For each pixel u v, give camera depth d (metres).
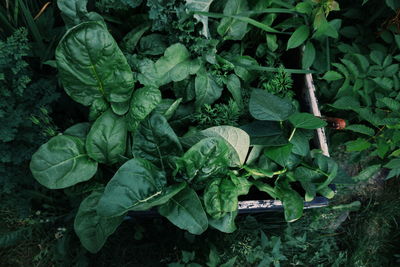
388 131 2.06
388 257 2.41
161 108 1.87
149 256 2.21
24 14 1.96
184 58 1.89
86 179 1.76
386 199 2.44
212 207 1.73
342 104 2.14
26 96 1.88
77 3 1.78
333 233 2.37
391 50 2.27
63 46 1.59
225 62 1.93
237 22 1.97
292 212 1.82
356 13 2.28
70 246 2.14
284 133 1.87
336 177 1.90
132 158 1.81
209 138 1.69
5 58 1.74
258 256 2.15
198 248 2.18
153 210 1.87
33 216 2.15
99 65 1.66
